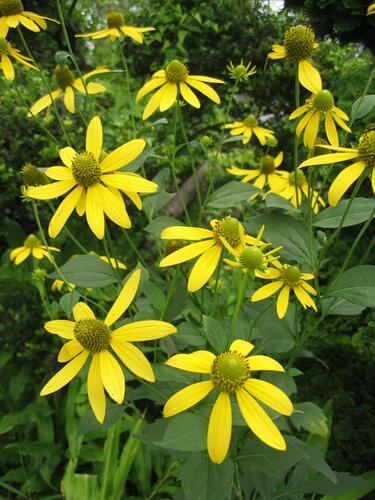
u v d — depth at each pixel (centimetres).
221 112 94
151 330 27
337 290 33
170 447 24
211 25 82
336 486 42
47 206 82
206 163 98
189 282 28
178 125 88
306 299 35
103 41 93
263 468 31
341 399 57
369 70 57
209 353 27
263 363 26
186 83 42
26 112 78
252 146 97
